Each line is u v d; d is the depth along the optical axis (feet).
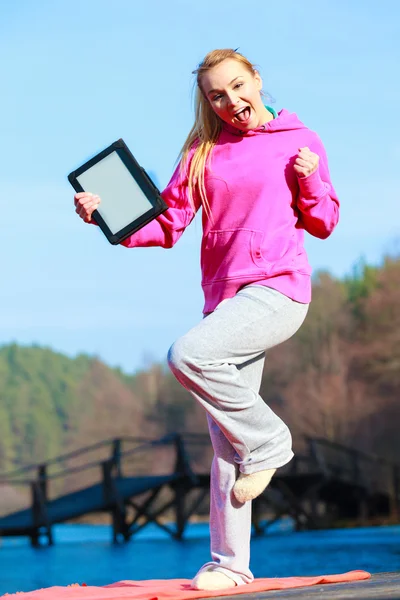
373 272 218.38
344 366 188.65
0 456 413.39
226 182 14.32
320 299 205.05
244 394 13.60
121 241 14.15
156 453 255.50
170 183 15.03
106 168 14.29
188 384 13.52
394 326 181.37
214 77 14.16
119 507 73.77
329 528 91.76
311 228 14.70
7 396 435.53
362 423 179.52
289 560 42.50
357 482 99.45
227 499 13.96
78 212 14.26
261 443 13.67
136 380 307.58
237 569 13.80
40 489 71.92
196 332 13.51
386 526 89.81
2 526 71.00
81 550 63.46
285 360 203.51
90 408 369.91
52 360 469.16
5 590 33.68
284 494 87.61
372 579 14.03
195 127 14.99
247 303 13.80
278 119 14.71
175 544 67.56
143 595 12.55
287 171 14.46
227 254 14.32
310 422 183.73
